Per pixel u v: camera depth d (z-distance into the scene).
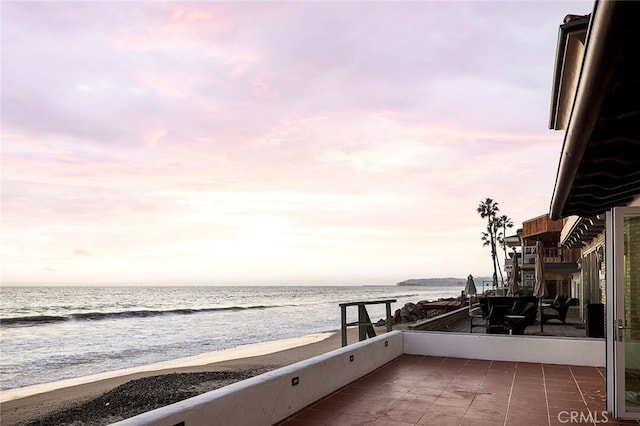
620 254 5.29
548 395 6.11
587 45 2.19
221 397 4.24
